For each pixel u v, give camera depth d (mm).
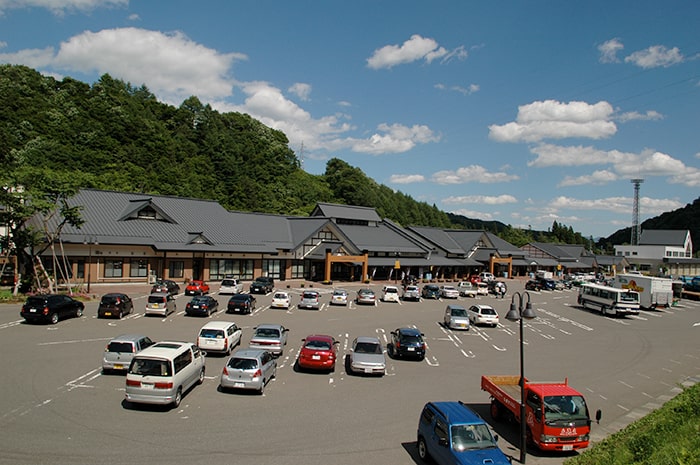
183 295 45562
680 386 24250
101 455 13250
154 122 103125
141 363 16938
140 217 54844
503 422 18344
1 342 25250
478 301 55562
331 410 18078
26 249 45062
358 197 124125
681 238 125688
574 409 15703
